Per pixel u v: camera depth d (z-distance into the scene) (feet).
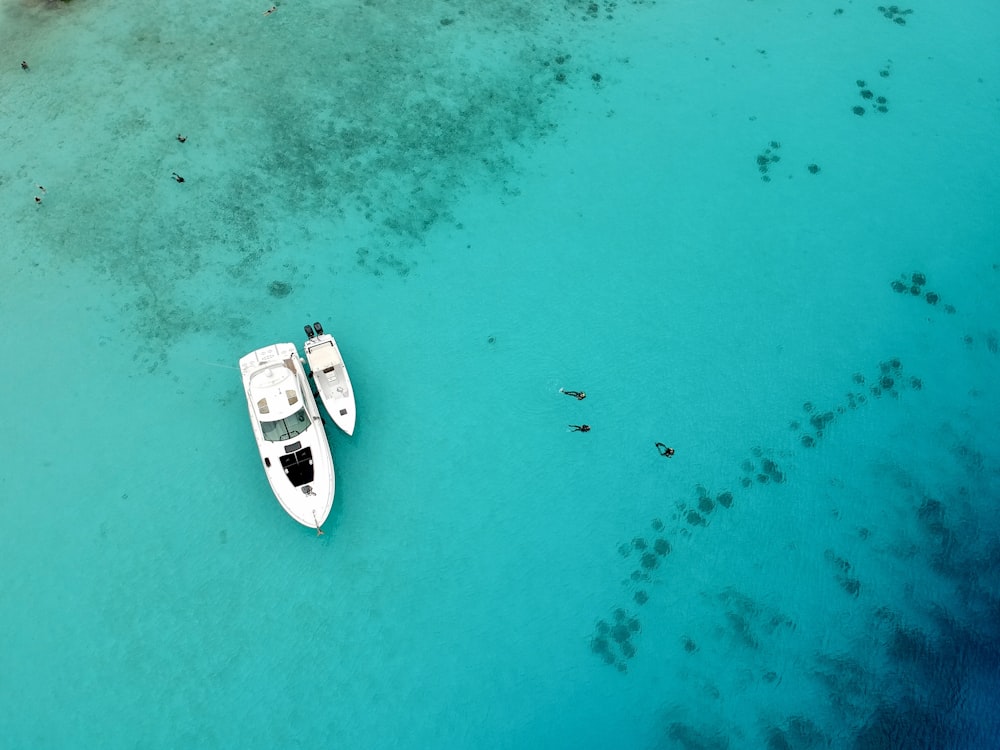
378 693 54.29
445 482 60.90
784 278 70.54
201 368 64.69
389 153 75.46
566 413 63.87
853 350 67.26
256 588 57.11
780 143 77.97
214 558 57.88
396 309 67.92
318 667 54.95
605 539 59.47
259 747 52.54
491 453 62.18
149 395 63.62
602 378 65.51
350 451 61.21
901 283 70.44
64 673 54.08
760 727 53.62
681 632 56.39
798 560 58.95
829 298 69.62
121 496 59.77
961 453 63.21
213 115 76.89
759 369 66.33
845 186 75.51
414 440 62.28
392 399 63.77
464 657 55.47
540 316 68.13
